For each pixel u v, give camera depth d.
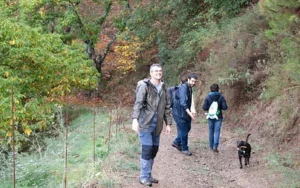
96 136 12.72
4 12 15.77
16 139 10.81
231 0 18.34
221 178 8.88
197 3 22.38
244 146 9.54
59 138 11.98
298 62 8.59
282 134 11.30
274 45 12.48
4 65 13.48
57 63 14.80
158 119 7.18
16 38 13.20
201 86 17.91
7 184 8.23
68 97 24.00
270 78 11.70
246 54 14.89
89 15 24.75
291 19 8.19
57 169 8.79
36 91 14.30
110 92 26.06
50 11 22.33
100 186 7.09
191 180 8.38
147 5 24.02
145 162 7.38
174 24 22.89
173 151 10.73
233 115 15.07
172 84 20.94
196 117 16.81
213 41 17.06
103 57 25.22
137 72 25.80
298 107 11.05
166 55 22.73
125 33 24.67
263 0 9.27
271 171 9.09
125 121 16.48
